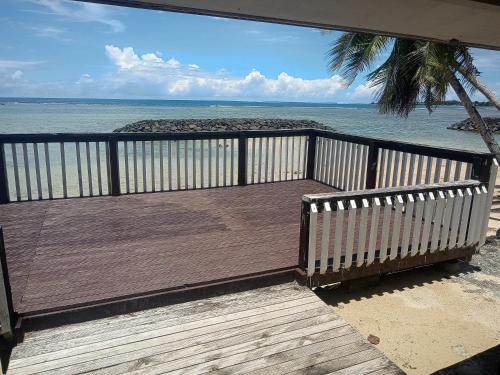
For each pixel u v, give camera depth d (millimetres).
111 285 2820
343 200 3018
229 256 3410
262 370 2117
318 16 2002
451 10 1789
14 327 2299
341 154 5750
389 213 3236
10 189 8531
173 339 2359
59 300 2588
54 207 4766
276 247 3639
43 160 13086
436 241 3561
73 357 2176
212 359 2189
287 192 5707
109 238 3783
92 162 12797
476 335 2826
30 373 2041
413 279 3727
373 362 2205
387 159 4918
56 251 3447
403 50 7688
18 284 2814
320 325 2543
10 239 3703
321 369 2137
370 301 3293
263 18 2059
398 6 1777
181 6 1856
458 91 7383
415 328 2902
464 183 3566
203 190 5766
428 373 2412
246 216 4562
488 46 2498
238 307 2746
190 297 2816
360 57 8594
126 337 2371
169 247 3592
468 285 3617
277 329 2488
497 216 6875
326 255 3043
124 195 5387
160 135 5352
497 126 36969
